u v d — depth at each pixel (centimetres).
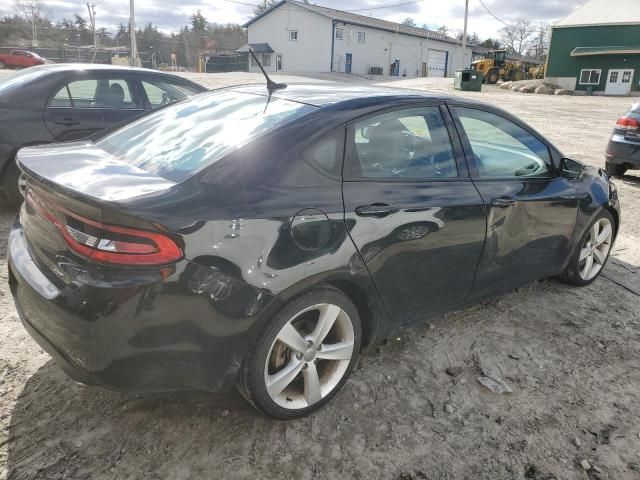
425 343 330
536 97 2848
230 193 220
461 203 292
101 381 209
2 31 7356
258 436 245
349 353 267
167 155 252
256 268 217
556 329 355
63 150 278
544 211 349
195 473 222
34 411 251
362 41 4972
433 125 297
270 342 231
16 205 530
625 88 3512
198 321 210
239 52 5397
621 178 873
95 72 572
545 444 251
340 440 246
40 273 224
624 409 278
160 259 199
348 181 253
